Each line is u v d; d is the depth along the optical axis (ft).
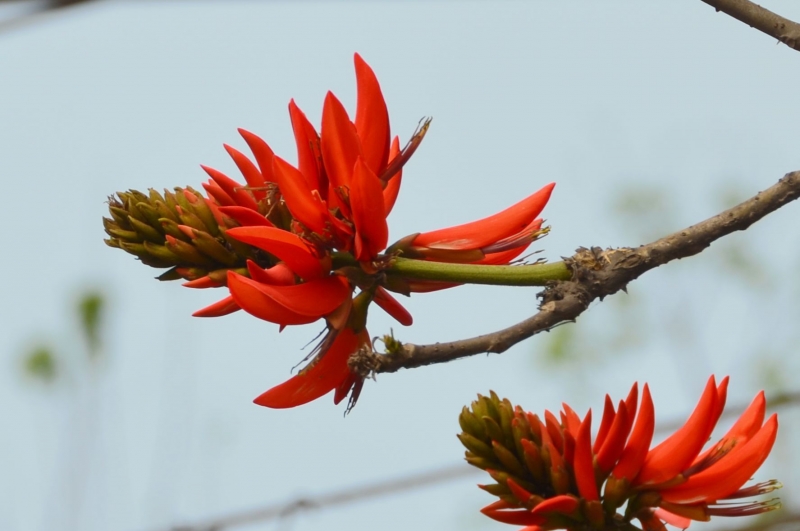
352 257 6.56
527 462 6.48
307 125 6.57
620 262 6.42
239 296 6.46
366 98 6.57
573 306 6.41
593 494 6.45
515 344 6.40
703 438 6.47
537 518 6.49
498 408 6.54
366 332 6.57
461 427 6.54
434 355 6.37
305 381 6.56
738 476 6.45
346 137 6.53
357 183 6.48
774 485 6.51
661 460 6.48
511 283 6.49
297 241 6.49
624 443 6.47
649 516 6.49
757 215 6.44
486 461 6.52
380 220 6.50
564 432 6.45
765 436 6.45
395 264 6.55
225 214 6.55
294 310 6.48
